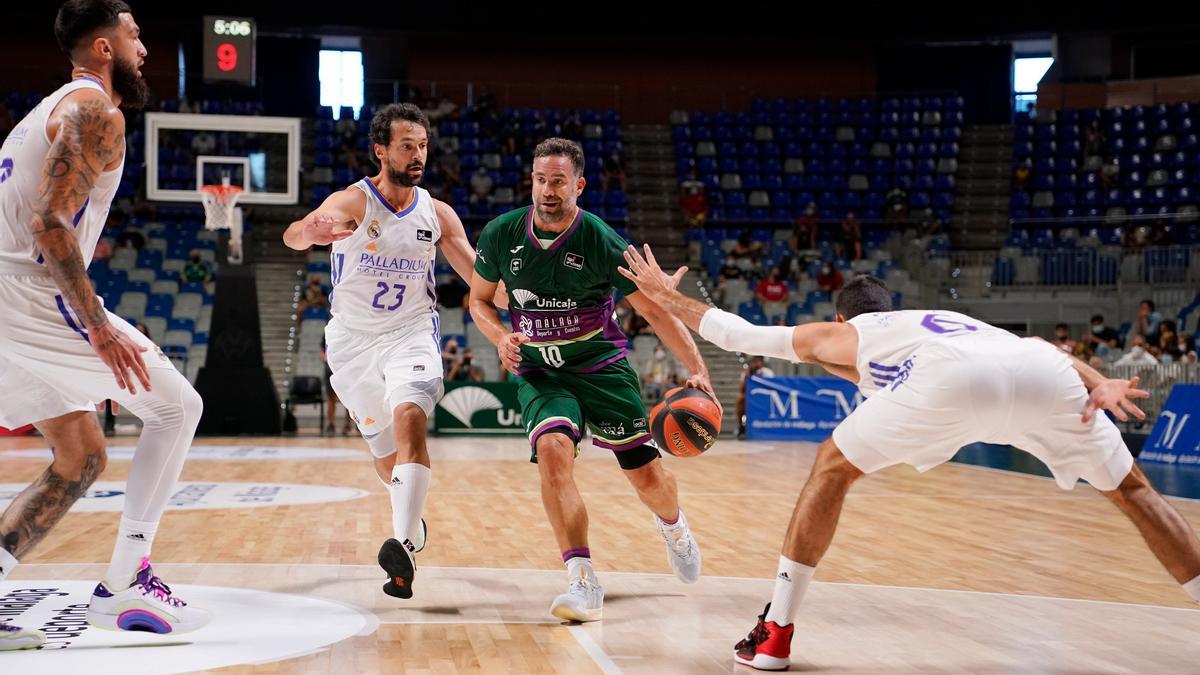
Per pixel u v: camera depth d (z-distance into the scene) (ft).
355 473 31.53
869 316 10.93
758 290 61.31
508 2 70.90
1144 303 47.34
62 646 10.66
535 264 13.52
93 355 10.54
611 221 70.03
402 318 14.55
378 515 21.89
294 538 18.70
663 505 14.30
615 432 14.03
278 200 51.21
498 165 72.33
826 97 79.10
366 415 14.75
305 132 73.31
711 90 78.74
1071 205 71.61
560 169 13.17
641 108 78.54
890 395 10.36
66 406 10.92
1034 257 62.49
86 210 10.42
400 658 10.63
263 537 18.78
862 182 74.38
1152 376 42.73
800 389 51.39
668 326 13.52
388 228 14.16
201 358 54.65
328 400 50.29
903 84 80.23
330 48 78.54
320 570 15.58
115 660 10.16
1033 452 10.61
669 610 13.29
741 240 65.92
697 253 68.49
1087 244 66.59
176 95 73.26
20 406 10.80
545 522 21.57
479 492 27.27
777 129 76.48
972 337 10.34
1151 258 59.72
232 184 50.98
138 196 64.95
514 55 77.71
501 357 13.34
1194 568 10.19
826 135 76.33
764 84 79.00
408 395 13.65
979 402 10.04
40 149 10.12
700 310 11.56
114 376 10.31
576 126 74.33
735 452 43.19
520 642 11.44
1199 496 26.96
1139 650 11.35
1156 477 31.91
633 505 24.66
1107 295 60.44
